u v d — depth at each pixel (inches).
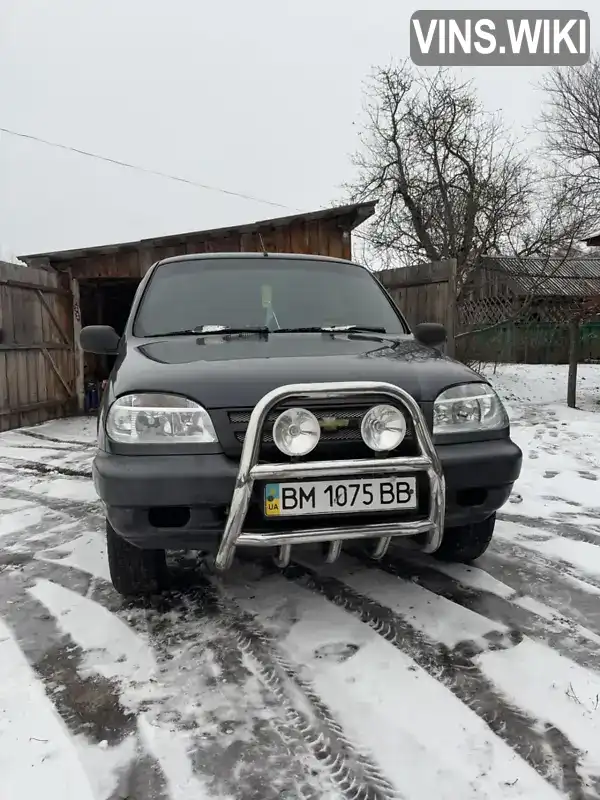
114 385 86.3
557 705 67.1
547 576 103.5
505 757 59.1
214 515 77.5
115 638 83.4
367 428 76.2
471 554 106.3
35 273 303.0
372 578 103.0
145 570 92.5
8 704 68.6
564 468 181.8
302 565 109.0
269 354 92.0
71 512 146.6
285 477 73.9
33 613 91.8
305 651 79.0
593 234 570.9
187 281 124.1
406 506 78.5
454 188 544.1
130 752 60.5
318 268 133.0
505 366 622.2
